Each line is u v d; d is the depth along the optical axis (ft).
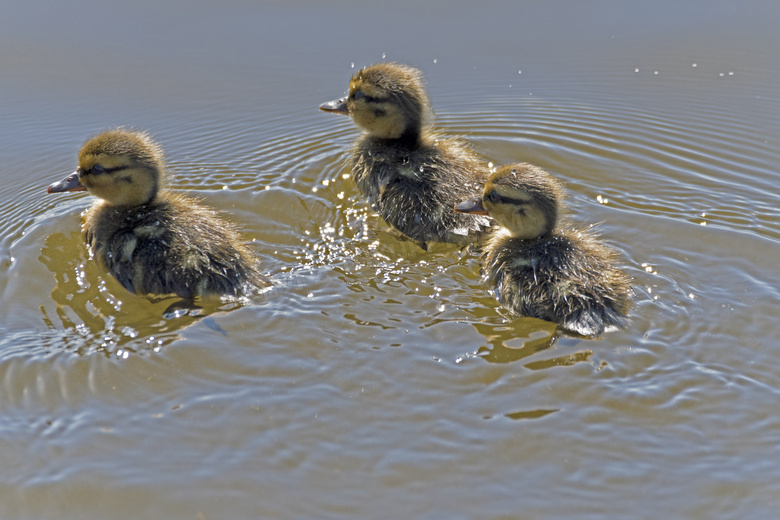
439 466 28.17
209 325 35.40
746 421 29.94
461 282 39.27
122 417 30.53
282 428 29.91
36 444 29.32
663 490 27.14
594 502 26.71
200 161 51.21
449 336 34.81
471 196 43.93
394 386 31.86
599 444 28.91
